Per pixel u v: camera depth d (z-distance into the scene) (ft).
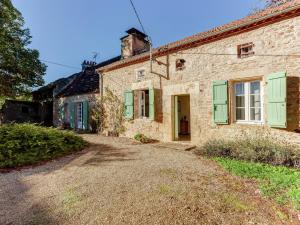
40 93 68.59
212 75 26.61
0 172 18.34
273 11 20.94
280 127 20.75
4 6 43.14
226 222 10.16
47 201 12.52
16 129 26.05
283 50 20.89
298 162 18.40
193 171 17.84
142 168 18.76
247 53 23.99
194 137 28.60
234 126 24.71
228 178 16.07
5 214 11.14
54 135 27.61
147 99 37.22
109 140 35.24
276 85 20.80
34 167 19.94
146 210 11.19
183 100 39.96
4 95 50.72
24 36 49.01
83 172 17.87
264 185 14.37
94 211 11.21
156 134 33.68
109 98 42.01
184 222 10.12
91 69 60.03
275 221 10.23
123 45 46.01
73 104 52.11
